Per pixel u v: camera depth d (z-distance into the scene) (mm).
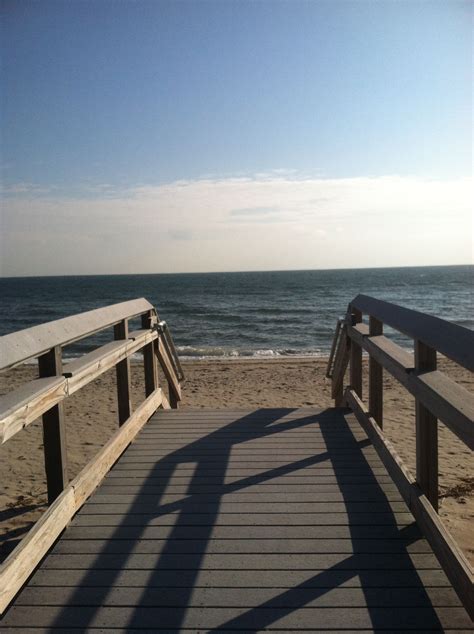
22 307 53156
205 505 3449
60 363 3090
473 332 2332
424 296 58094
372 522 3180
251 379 13281
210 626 2260
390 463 3652
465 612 2326
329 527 3123
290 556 2809
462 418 2186
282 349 21859
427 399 2721
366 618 2297
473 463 6195
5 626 2281
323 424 5344
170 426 5383
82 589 2541
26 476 6078
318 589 2510
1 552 4191
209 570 2686
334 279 106688
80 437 7789
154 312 6266
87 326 3594
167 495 3619
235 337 27000
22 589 2549
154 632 2232
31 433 7941
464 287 73812
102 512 3367
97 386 12305
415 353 3055
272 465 4176
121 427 4480
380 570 2664
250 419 5594
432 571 2648
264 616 2318
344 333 5914
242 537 3020
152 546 2932
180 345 24109
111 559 2801
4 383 13938
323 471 4027
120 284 109625
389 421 8352
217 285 93062
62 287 99812
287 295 63594
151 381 6035
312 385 12305
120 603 2426
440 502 4898
